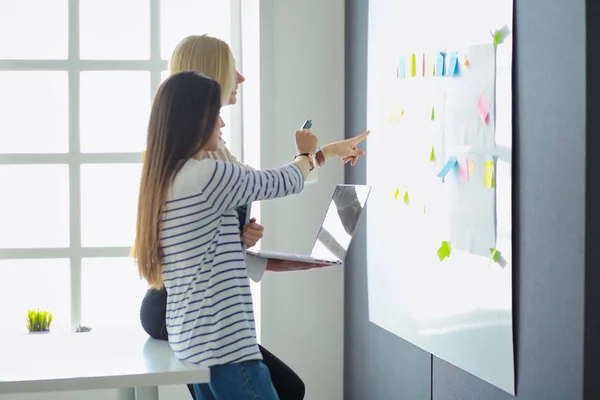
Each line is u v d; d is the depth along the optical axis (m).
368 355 3.38
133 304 3.74
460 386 2.53
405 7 2.89
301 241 3.65
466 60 2.41
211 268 1.94
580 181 1.86
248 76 3.74
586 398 1.87
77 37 3.62
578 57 1.86
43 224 3.69
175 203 1.95
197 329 1.93
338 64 3.65
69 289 3.71
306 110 3.63
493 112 2.25
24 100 3.65
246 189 1.96
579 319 1.88
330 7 3.63
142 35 3.67
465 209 2.43
